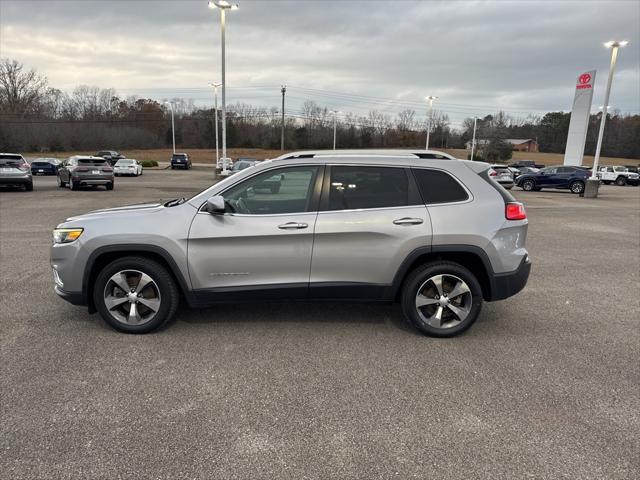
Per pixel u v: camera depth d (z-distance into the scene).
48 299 5.11
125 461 2.45
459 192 4.09
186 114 101.44
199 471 2.38
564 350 3.97
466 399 3.13
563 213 15.66
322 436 2.69
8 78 74.62
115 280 4.06
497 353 3.88
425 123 98.38
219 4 25.86
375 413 2.94
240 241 3.96
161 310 4.10
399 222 3.96
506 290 4.12
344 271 4.03
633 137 87.75
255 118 100.12
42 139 74.69
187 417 2.87
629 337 4.30
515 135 113.44
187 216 4.01
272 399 3.09
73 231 4.01
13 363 3.55
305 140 97.69
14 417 2.83
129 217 4.04
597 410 3.02
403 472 2.39
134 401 3.04
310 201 4.02
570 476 2.37
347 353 3.82
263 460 2.47
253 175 4.05
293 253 3.98
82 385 3.23
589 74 35.44
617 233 11.06
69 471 2.37
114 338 4.05
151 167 57.59
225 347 3.90
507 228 4.06
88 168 20.95
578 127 36.75
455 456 2.53
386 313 4.79
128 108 96.75
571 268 7.23
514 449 2.59
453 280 4.11
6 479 2.29
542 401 3.12
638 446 2.63
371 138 97.50
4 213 12.67
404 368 3.57
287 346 3.94
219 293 4.04
